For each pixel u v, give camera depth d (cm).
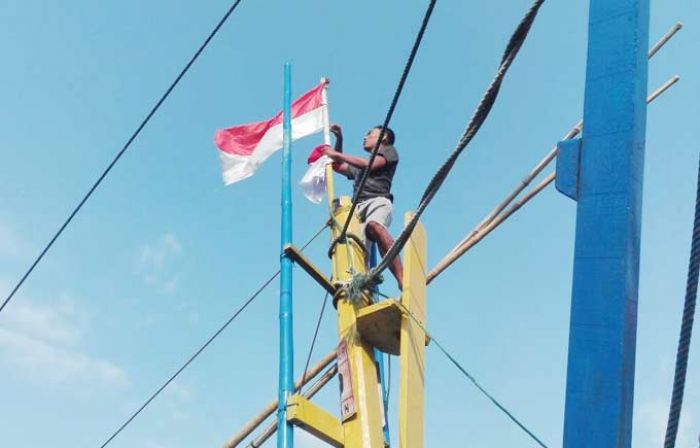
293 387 653
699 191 400
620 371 397
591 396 400
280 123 1092
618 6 462
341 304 702
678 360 387
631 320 409
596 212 429
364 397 654
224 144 1112
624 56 450
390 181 810
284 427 624
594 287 417
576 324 416
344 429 654
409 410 611
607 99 447
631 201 423
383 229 762
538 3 465
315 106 1061
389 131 821
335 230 778
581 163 443
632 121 436
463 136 518
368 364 676
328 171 880
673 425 382
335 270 752
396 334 677
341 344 688
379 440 644
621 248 416
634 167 430
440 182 557
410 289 670
